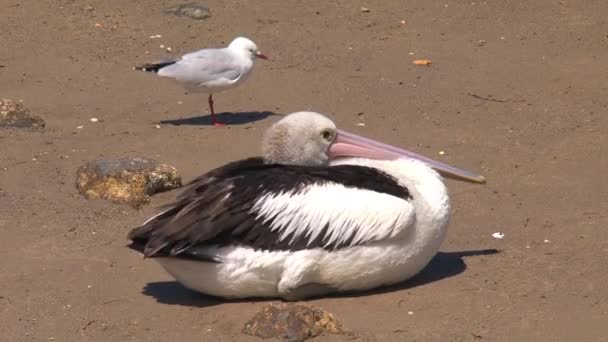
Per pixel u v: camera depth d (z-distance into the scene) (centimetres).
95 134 1361
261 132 1373
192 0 1873
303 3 1873
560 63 1631
